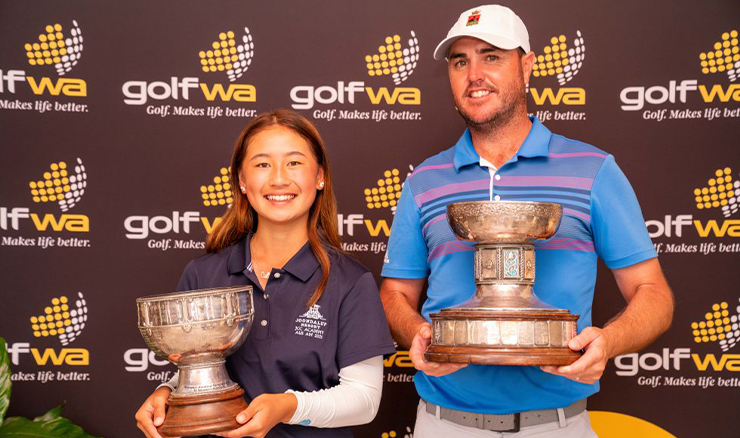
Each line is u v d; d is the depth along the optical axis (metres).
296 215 1.64
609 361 2.43
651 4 2.41
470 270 1.77
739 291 2.40
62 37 2.40
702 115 2.42
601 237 1.75
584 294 1.73
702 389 2.41
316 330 1.60
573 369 1.36
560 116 2.44
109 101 2.41
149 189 2.43
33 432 2.17
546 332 1.39
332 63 2.44
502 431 1.73
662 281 1.77
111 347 2.42
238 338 1.45
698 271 2.41
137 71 2.41
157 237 2.43
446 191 1.82
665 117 2.42
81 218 2.41
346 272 1.67
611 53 2.42
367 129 2.45
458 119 2.45
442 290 1.80
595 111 2.43
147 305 1.41
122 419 2.42
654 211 2.42
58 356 2.40
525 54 1.83
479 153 1.85
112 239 2.42
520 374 1.70
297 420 1.47
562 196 1.72
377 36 2.44
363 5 2.43
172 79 2.42
